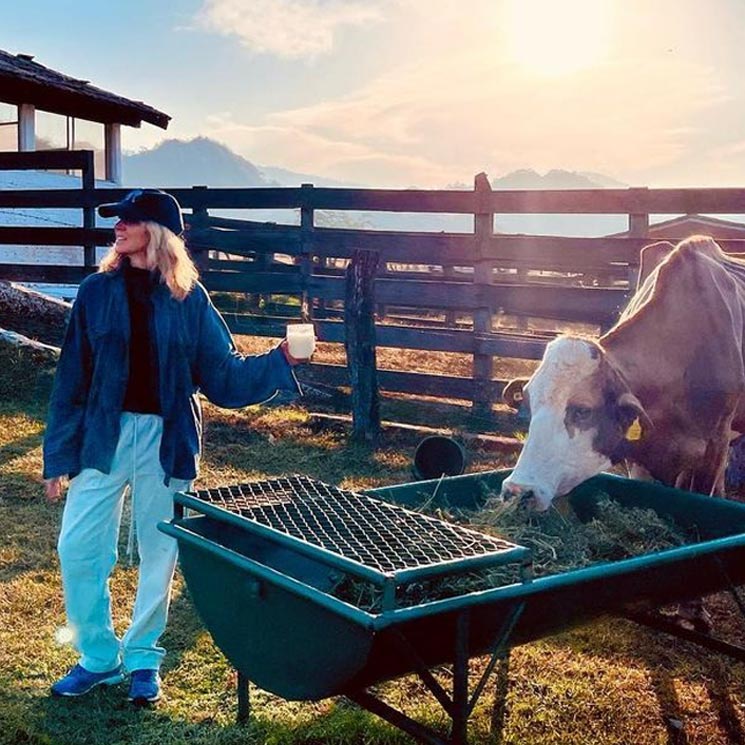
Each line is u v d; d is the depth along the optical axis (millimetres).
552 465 4277
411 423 9234
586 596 3061
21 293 12406
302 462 7848
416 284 9555
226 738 3588
